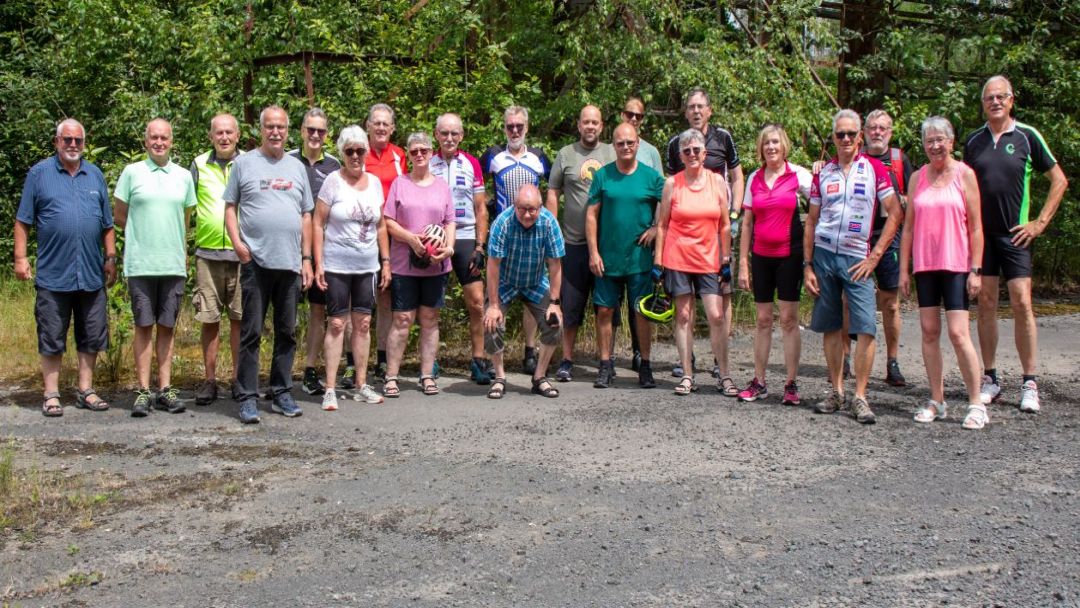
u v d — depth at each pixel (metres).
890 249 7.78
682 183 7.56
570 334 8.18
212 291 7.20
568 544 4.46
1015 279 6.99
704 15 11.26
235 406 7.27
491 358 7.56
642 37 10.45
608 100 10.39
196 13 9.91
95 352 7.30
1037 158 7.07
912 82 14.05
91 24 11.27
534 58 11.24
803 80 11.39
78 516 4.85
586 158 8.13
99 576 4.15
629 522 4.73
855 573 4.13
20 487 5.28
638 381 8.17
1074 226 13.66
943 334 10.35
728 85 10.45
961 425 6.56
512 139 8.21
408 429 6.56
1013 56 12.98
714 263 7.59
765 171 7.28
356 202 7.12
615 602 3.88
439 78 9.30
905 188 7.99
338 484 5.34
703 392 7.70
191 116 9.85
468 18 9.51
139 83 11.31
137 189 6.97
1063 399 7.32
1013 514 4.80
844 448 6.02
